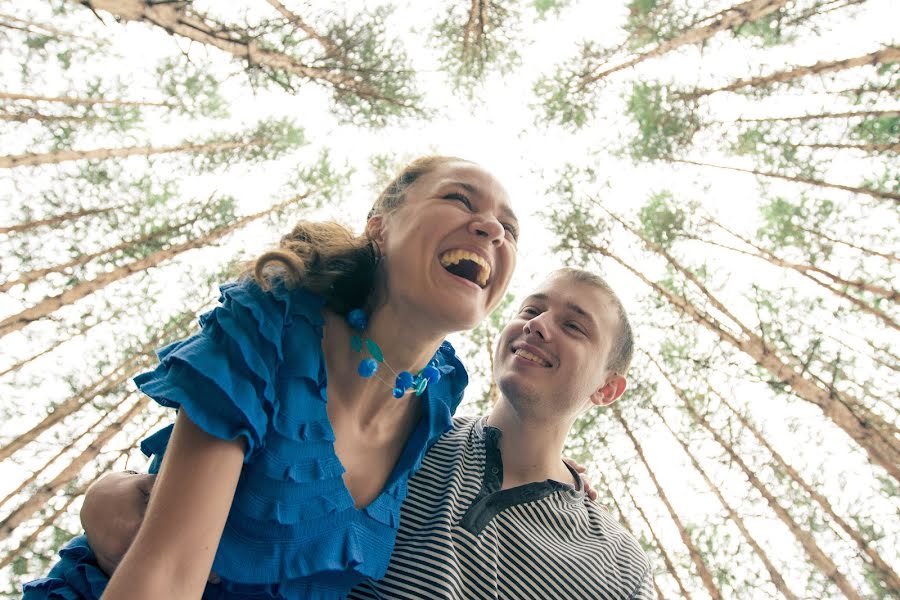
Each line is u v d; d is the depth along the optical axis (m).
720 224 12.70
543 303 3.16
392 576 2.18
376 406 2.09
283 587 1.68
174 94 12.38
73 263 10.34
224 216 12.18
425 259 1.97
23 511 8.18
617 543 2.88
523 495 2.69
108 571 1.73
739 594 8.87
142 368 9.91
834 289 10.08
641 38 12.32
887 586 7.76
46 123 10.78
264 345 1.72
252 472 1.66
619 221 13.89
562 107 13.84
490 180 2.22
